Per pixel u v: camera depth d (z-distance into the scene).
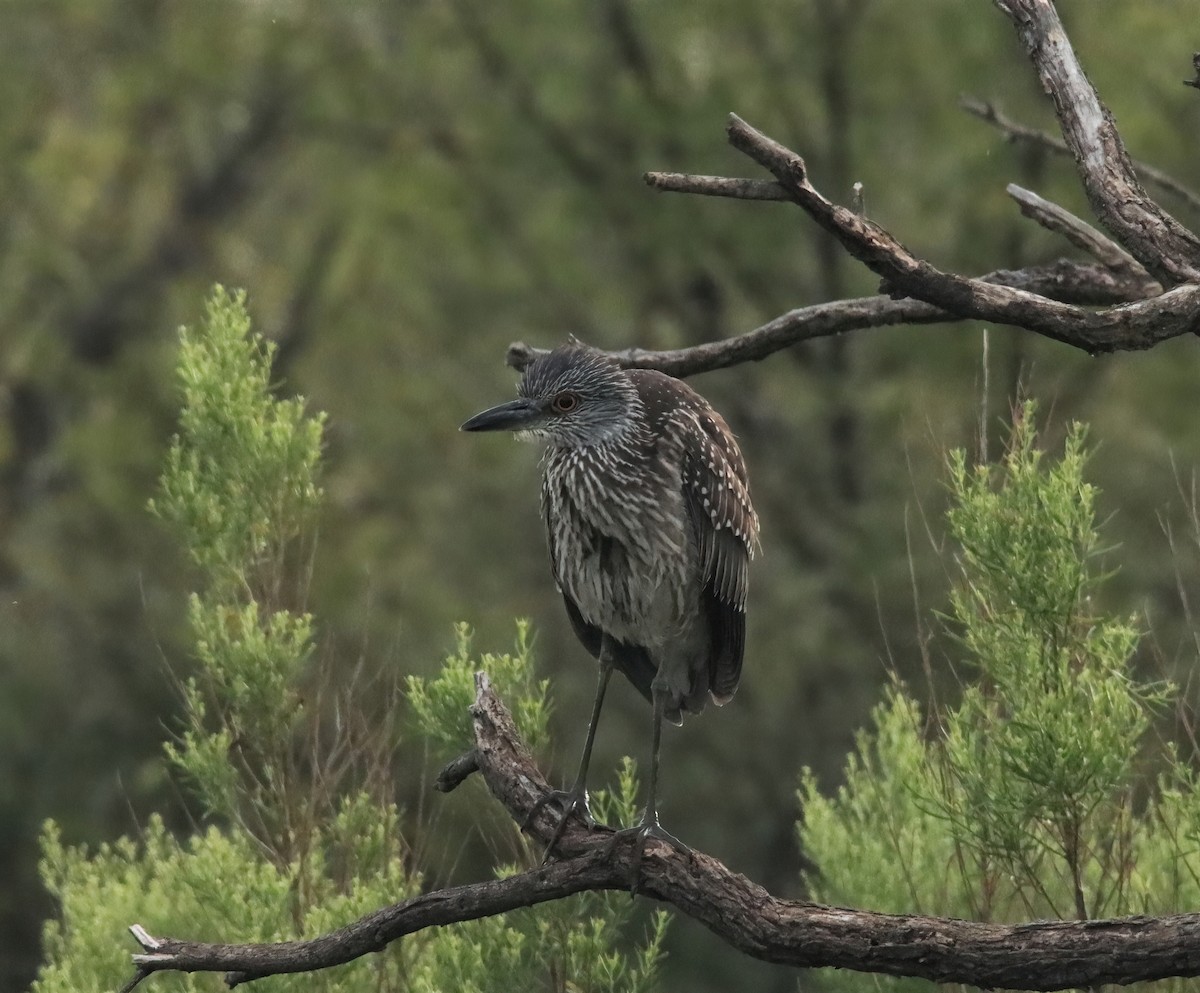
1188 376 17.56
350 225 22.30
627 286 20.88
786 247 19.39
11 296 24.23
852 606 17.62
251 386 7.50
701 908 5.46
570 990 6.77
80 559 20.52
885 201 19.30
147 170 24.80
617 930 6.86
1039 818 6.16
